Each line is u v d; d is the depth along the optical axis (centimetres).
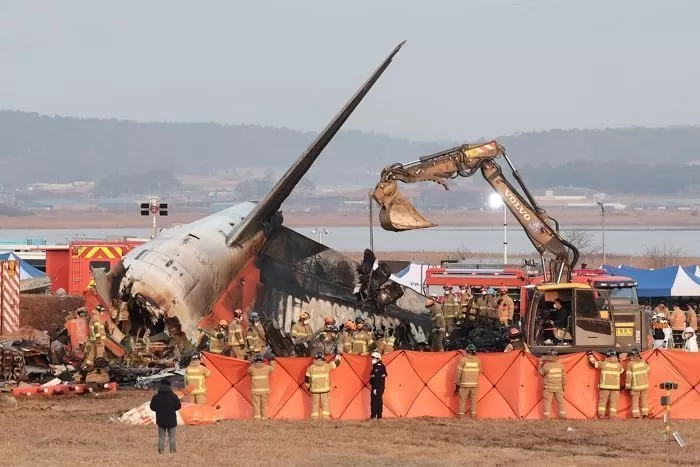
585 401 8512
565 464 6475
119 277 10562
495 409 8475
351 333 10038
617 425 8062
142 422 7856
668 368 8538
